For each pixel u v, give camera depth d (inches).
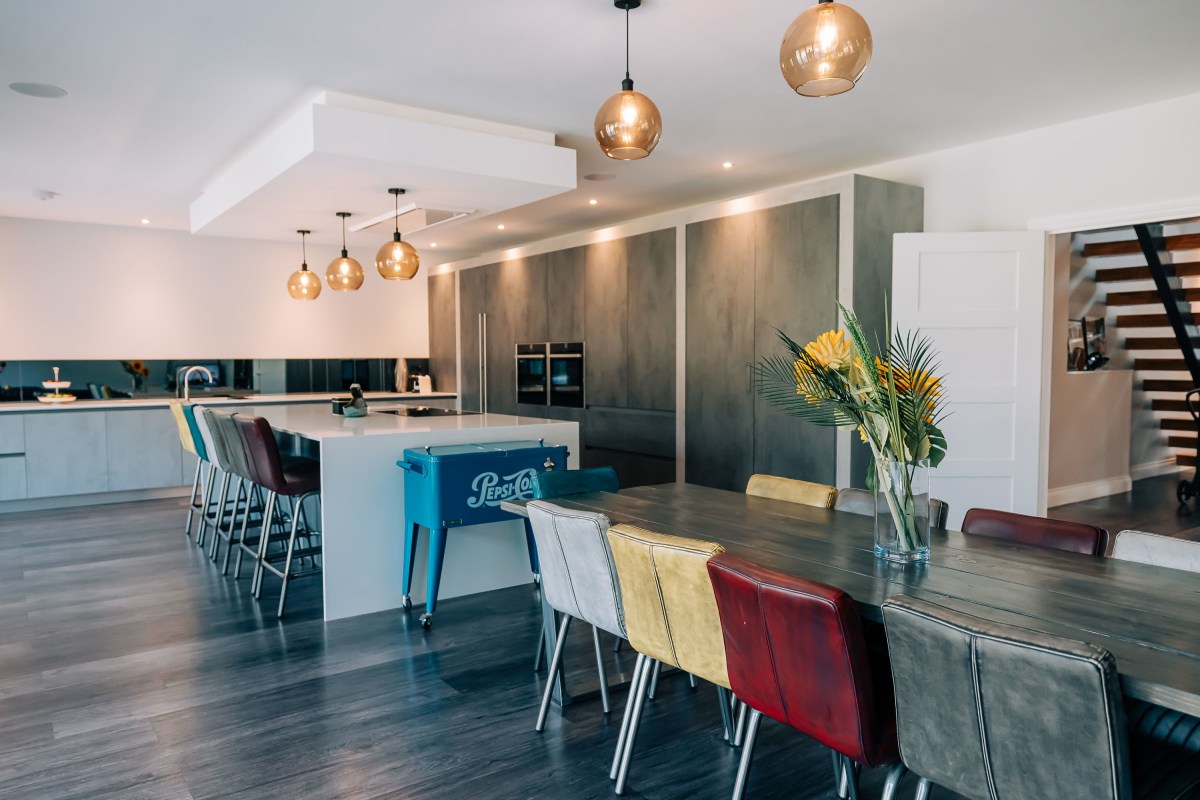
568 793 89.1
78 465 257.0
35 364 275.0
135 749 99.0
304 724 105.9
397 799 87.8
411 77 140.5
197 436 208.4
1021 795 52.1
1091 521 232.4
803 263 192.9
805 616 62.6
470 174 162.6
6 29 119.7
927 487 81.7
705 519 102.7
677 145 185.5
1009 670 50.6
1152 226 244.5
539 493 121.0
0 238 267.7
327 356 332.2
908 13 115.7
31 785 90.4
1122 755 47.4
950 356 179.2
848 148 190.2
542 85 144.9
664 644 80.1
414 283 357.4
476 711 110.0
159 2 110.7
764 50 128.6
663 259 234.7
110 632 141.3
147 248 292.2
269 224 225.6
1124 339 306.7
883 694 71.1
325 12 114.0
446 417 195.8
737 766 95.2
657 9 113.3
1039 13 116.0
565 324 275.7
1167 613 63.7
